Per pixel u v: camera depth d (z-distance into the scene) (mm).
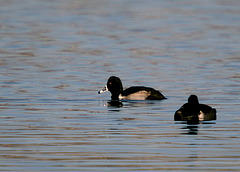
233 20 63500
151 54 40719
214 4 81750
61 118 21938
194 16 67438
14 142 18297
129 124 20891
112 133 19484
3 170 15461
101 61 37438
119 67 35156
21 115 22438
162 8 76375
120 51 42125
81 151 17281
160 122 21219
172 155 16844
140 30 55406
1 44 45094
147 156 16750
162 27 57719
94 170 15477
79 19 65000
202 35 51750
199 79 31031
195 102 21875
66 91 27844
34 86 28938
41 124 20875
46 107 24125
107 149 17500
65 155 16859
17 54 40188
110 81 26812
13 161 16266
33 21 62562
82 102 25422
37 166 15812
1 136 19062
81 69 34375
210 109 21750
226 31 54500
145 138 18797
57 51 41812
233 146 17750
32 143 18156
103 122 21234
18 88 28359
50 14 70000
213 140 18484
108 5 80938
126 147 17719
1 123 21000
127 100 26172
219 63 36594
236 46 44719
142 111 23375
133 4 81875
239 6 78938
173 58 38844
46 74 32500
